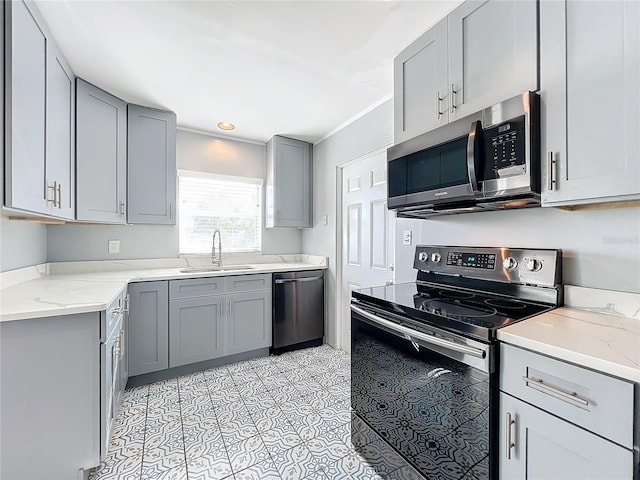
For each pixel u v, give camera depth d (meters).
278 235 3.70
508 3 1.29
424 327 1.23
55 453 1.33
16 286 1.84
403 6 1.49
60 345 1.33
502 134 1.25
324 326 3.31
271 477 1.46
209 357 2.67
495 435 1.01
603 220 1.24
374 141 2.59
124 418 1.93
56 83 1.72
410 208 1.70
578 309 1.28
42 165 1.55
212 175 3.27
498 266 1.52
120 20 1.55
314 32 1.67
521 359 0.95
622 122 0.99
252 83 2.21
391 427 1.40
